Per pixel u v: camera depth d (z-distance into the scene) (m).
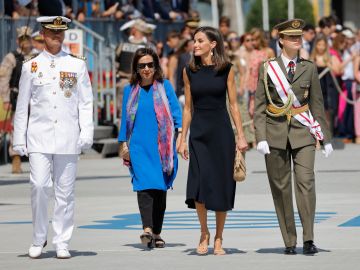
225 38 50.88
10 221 28.53
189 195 22.64
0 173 42.12
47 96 22.53
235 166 22.58
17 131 22.59
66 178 22.61
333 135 53.34
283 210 22.75
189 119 23.17
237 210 29.98
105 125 50.25
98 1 51.31
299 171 22.56
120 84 48.97
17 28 44.16
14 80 39.81
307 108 22.78
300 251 22.89
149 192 23.81
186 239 25.02
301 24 22.80
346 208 29.86
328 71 51.75
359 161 44.72
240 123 22.78
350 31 57.28
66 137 22.55
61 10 44.56
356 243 23.70
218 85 22.70
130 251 23.27
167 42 51.84
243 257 22.17
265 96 22.83
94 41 49.47
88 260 22.08
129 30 49.12
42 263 21.80
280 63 22.81
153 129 24.20
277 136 22.70
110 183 37.78
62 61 22.72
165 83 24.53
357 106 55.50
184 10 57.81
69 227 22.69
